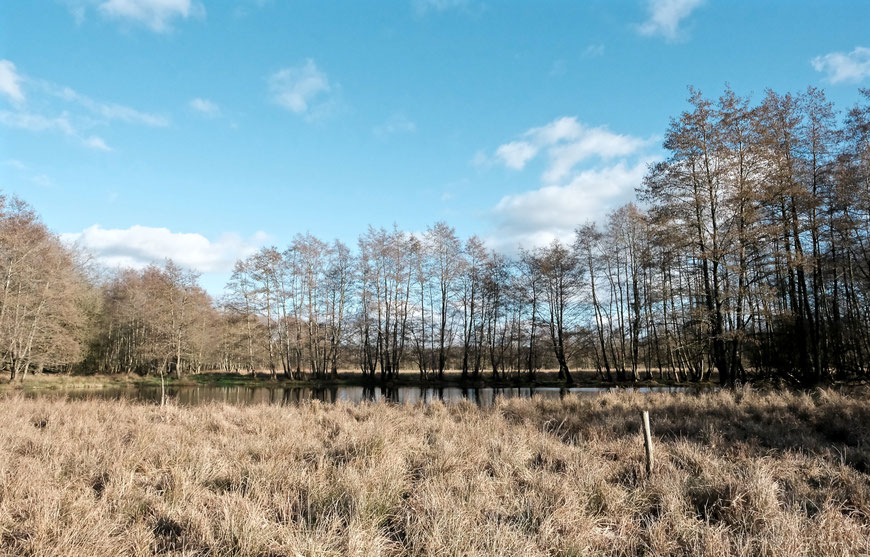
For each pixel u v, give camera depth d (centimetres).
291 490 548
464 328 4147
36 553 370
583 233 3819
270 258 4291
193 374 4512
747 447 776
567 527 446
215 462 664
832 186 2141
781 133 2252
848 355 2384
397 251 4144
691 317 2325
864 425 925
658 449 766
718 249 2141
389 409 1330
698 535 434
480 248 4119
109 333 4512
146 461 673
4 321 3138
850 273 2358
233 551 401
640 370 4350
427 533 414
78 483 570
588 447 794
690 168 2253
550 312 3834
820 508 496
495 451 724
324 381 4072
